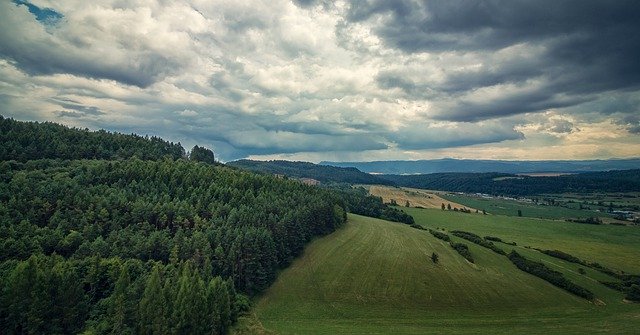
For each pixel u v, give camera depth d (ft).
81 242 328.08
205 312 252.42
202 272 305.32
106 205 378.94
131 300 253.85
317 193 555.69
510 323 287.69
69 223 349.00
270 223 388.78
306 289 333.62
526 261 428.56
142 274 287.69
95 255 296.10
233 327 266.16
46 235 318.65
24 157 527.81
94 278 279.90
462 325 281.95
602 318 303.27
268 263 345.72
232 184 494.18
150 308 242.17
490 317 299.17
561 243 564.71
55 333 236.84
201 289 260.62
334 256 395.96
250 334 257.75
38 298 235.20
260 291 329.93
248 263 330.75
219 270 326.44
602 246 557.74
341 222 510.17
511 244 532.73
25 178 424.87
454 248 456.45
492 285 355.97
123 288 253.24
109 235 341.00
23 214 354.33
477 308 314.76
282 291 330.34
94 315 256.11
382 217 637.71
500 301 328.70
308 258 392.47
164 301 245.04
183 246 332.39
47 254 314.76
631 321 293.23
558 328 276.00
